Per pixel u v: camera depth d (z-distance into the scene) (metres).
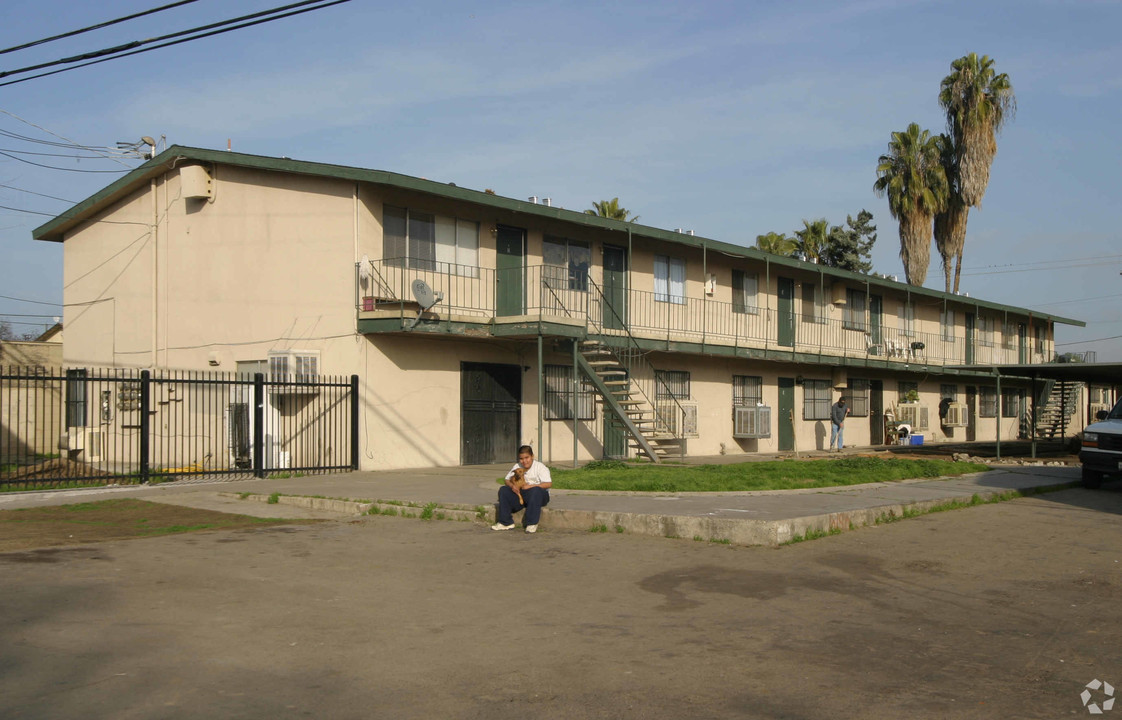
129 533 11.02
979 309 40.97
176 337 20.95
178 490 15.03
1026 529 11.66
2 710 4.90
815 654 6.13
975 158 43.16
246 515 12.58
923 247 44.34
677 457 24.44
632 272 24.61
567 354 21.92
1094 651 6.27
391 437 18.86
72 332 24.44
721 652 6.17
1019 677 5.68
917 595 7.93
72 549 9.77
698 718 4.92
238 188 19.80
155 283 21.52
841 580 8.48
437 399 19.83
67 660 5.82
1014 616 7.24
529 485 11.21
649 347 23.16
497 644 6.34
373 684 5.46
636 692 5.34
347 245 18.39
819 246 49.09
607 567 9.03
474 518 11.95
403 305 17.70
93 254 23.73
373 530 11.29
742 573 8.75
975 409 41.69
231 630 6.62
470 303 20.42
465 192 19.12
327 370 18.47
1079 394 46.06
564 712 5.00
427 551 9.88
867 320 34.44
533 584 8.27
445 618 7.06
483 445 20.75
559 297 22.34
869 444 34.31
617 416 21.48
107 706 4.99
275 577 8.47
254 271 19.52
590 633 6.64
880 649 6.27
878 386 35.06
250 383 17.17
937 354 38.50
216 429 19.91
